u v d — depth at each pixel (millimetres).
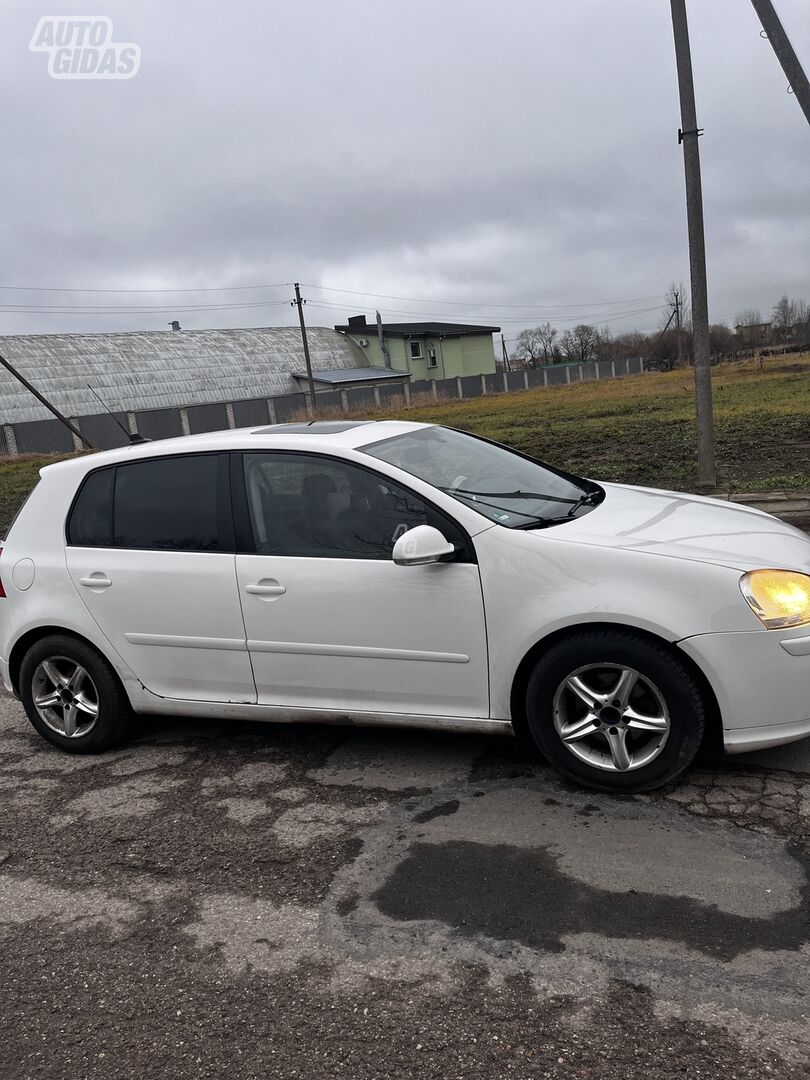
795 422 16375
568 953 2602
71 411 50812
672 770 3363
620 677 3385
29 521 4594
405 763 4000
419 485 3742
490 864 3111
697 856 3025
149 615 4215
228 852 3400
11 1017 2594
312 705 3988
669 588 3266
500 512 3746
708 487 10164
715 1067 2129
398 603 3676
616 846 3137
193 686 4227
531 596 3449
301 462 3990
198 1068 2312
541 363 92500
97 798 4008
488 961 2605
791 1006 2295
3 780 4336
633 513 3941
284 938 2826
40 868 3434
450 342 66000
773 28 8359
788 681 3223
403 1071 2223
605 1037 2260
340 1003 2498
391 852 3262
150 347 58156
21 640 4586
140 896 3166
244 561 3990
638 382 49719
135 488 4332
